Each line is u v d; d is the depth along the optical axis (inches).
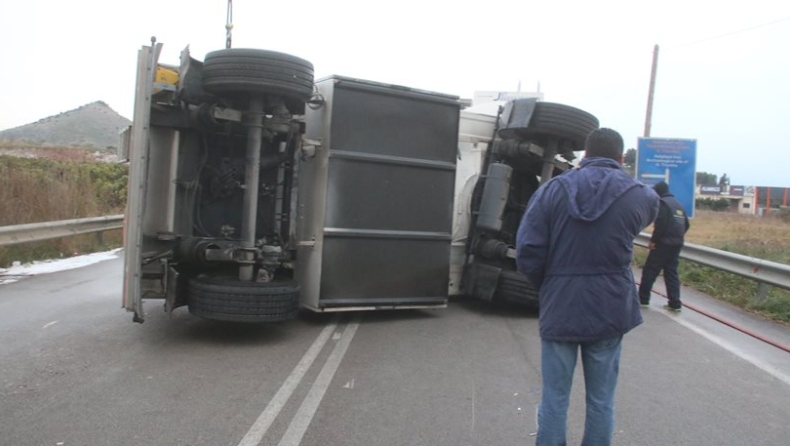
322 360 239.0
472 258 361.7
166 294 267.3
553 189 141.4
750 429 180.7
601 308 134.0
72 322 287.0
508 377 224.1
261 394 198.2
